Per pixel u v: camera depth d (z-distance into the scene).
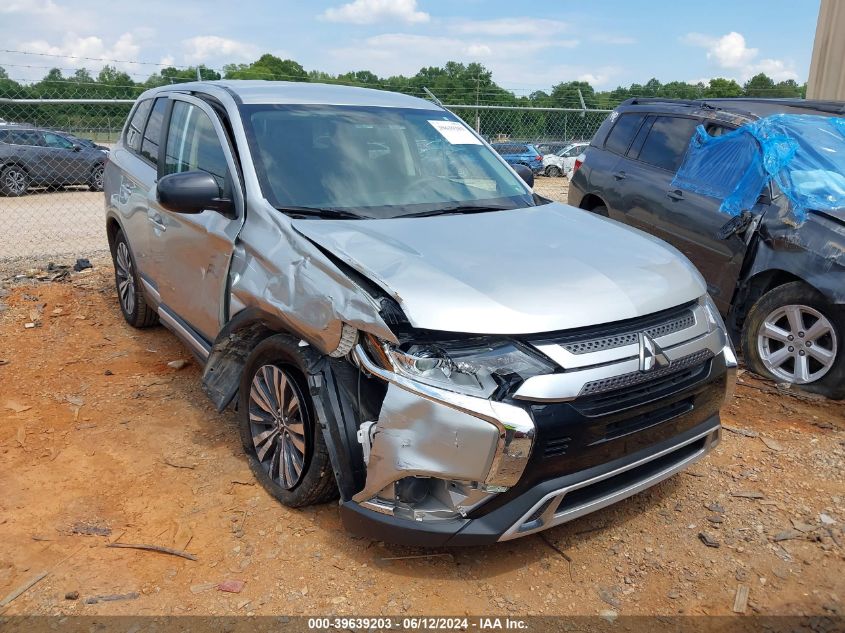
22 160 14.70
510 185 4.26
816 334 4.57
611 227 3.70
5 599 2.70
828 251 4.45
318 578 2.83
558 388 2.54
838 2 9.99
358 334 2.72
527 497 2.59
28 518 3.22
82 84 9.87
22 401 4.43
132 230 5.02
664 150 6.13
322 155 3.76
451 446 2.50
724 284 5.20
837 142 5.19
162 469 3.64
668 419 2.89
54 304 6.44
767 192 4.91
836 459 3.86
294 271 3.04
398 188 3.79
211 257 3.74
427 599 2.73
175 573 2.86
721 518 3.30
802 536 3.17
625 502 3.43
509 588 2.81
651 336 2.81
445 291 2.66
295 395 3.11
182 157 4.30
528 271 2.89
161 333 5.71
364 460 2.72
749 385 4.84
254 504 3.32
